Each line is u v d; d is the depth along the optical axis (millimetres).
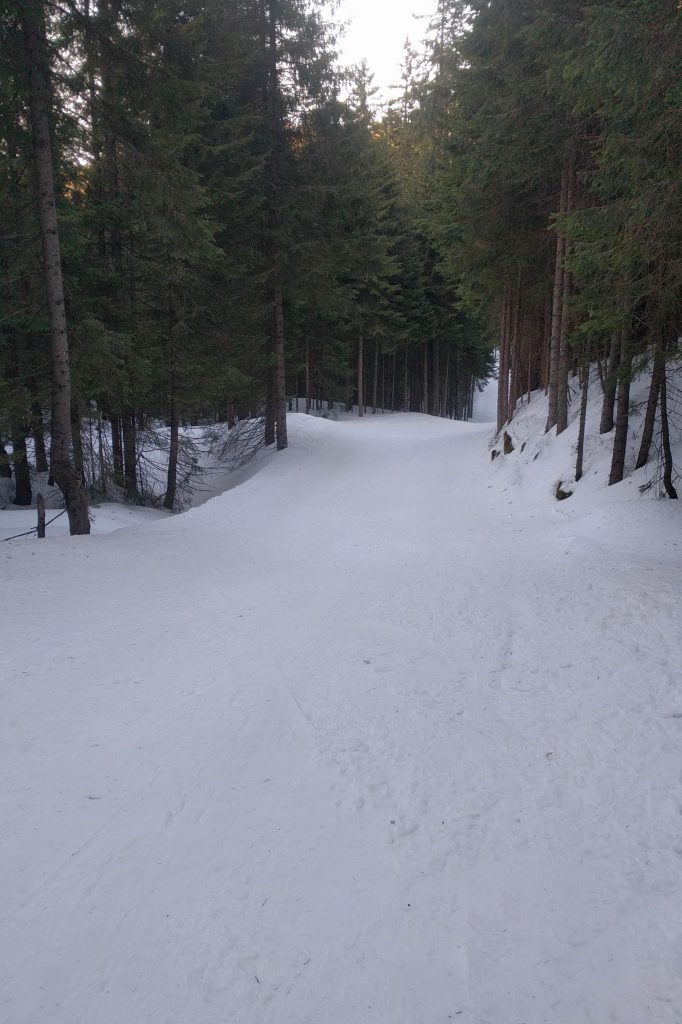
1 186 11188
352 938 2820
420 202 34031
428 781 4020
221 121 17891
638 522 10516
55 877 3199
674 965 2602
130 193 14477
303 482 19109
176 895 3088
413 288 39562
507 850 3365
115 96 11625
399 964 2682
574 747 4332
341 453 22453
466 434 26203
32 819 3666
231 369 18875
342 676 5711
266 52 19078
